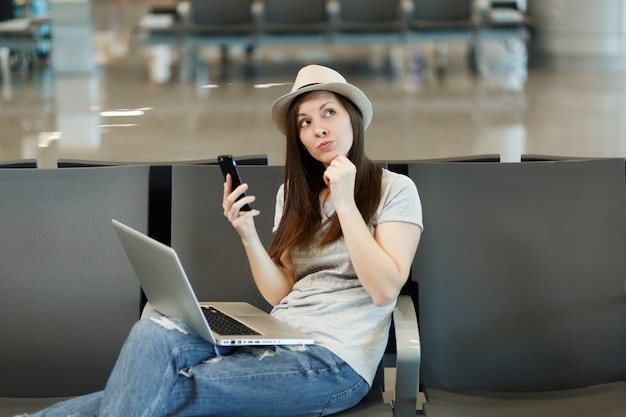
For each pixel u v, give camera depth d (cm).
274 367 274
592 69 1089
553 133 787
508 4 1088
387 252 291
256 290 335
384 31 1030
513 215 330
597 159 338
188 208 339
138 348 266
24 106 898
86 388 332
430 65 1138
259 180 342
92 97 948
